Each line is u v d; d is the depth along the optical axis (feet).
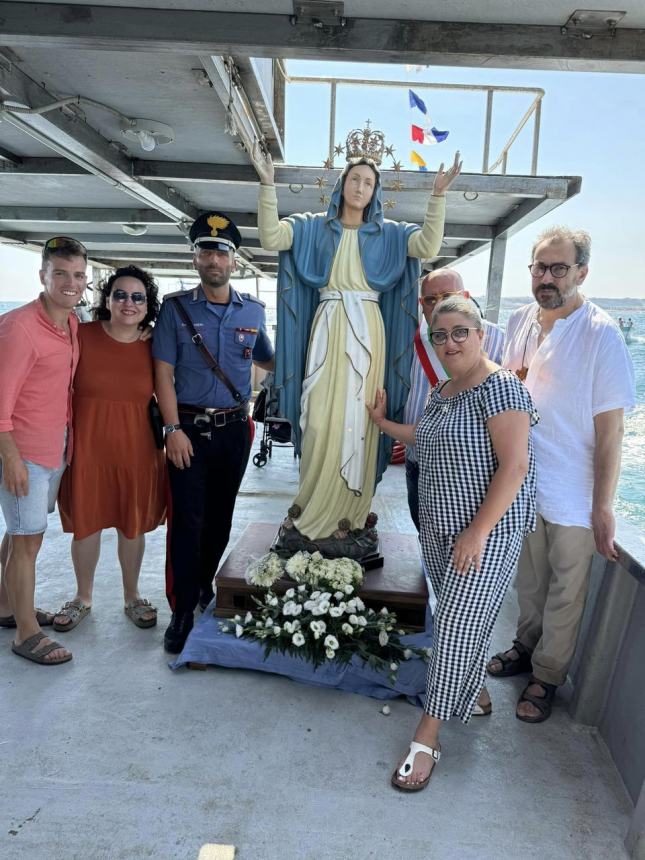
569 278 7.09
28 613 8.45
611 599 7.23
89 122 12.65
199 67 10.03
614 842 5.79
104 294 8.68
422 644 8.17
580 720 7.54
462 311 6.20
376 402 8.57
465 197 15.49
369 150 8.29
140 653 8.75
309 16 6.58
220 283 8.47
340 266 8.47
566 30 6.67
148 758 6.64
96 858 5.40
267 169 7.91
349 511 9.07
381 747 6.97
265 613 8.17
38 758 6.58
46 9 6.64
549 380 7.34
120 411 8.76
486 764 6.78
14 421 7.86
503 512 5.92
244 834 5.70
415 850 5.60
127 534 9.20
